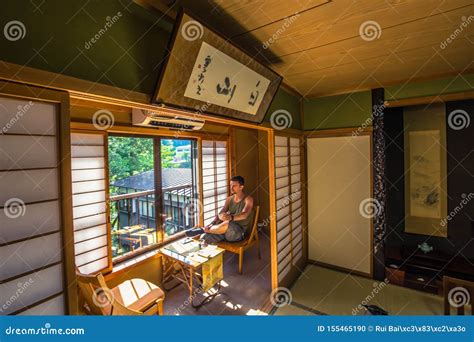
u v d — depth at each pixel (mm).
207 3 1224
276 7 1275
